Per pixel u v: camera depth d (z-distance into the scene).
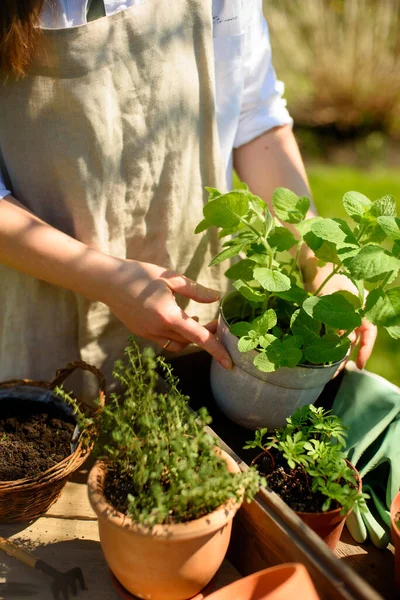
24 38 0.98
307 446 0.96
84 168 1.12
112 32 1.07
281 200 1.14
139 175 1.18
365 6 4.32
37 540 1.01
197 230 1.11
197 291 1.13
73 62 1.05
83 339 1.27
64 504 1.08
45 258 1.09
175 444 0.84
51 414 1.14
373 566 0.99
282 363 0.99
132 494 0.89
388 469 1.09
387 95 4.29
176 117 1.18
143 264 1.12
